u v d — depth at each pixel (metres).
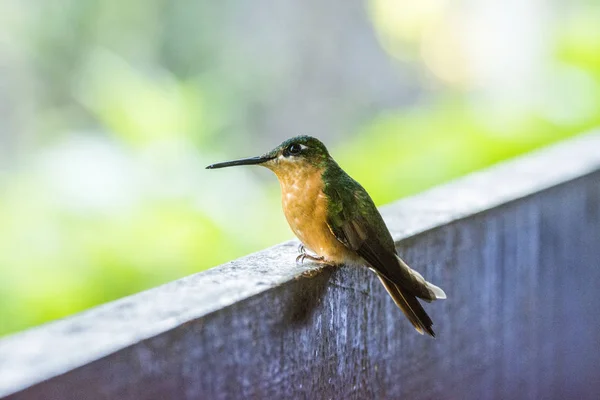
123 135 12.75
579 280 6.95
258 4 26.25
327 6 26.84
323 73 27.19
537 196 6.29
